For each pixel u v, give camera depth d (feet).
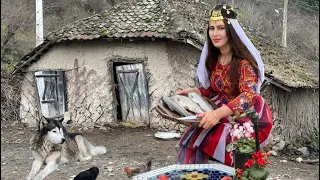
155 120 42.14
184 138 12.81
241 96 11.32
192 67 41.45
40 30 58.44
